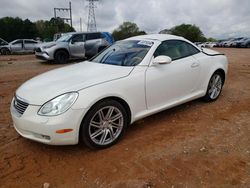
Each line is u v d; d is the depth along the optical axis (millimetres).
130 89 3293
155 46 3836
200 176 2590
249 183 2473
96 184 2521
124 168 2766
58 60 12328
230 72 8523
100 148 3160
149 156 2984
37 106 2828
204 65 4457
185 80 4086
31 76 8328
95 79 3121
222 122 3939
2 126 3934
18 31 57750
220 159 2887
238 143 3248
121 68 3506
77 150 3182
